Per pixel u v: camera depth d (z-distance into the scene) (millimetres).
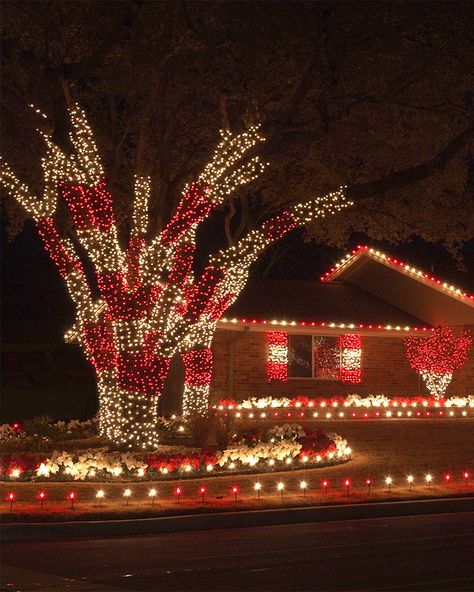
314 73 22734
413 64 22484
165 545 12406
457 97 24938
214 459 18641
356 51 21734
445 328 32781
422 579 9852
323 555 11391
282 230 22766
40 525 13328
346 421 27766
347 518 15148
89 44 23250
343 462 20531
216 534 13469
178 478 18078
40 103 24172
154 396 21219
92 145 20984
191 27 21219
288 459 19578
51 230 21531
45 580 10016
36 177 27938
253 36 20781
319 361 32969
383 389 33594
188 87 25266
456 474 19359
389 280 34969
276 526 14328
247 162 22297
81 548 12242
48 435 23328
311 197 29203
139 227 21422
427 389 34031
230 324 30828
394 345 33906
